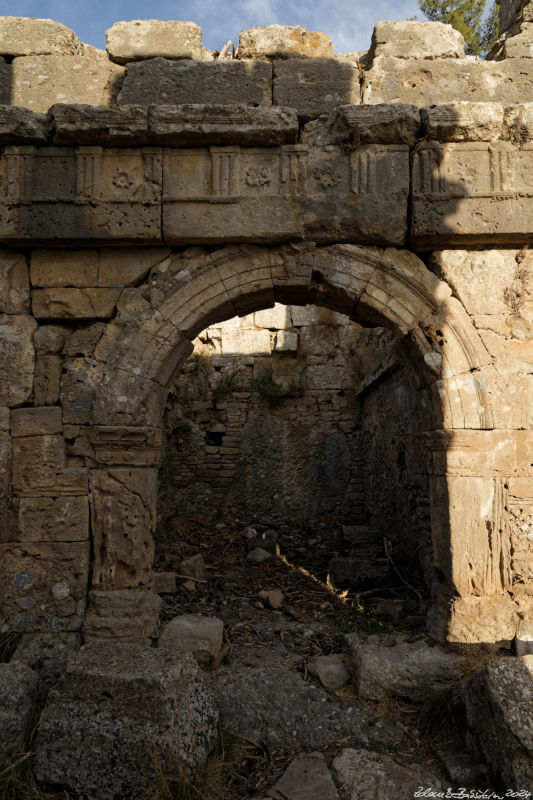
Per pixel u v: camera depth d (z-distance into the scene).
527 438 4.39
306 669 4.34
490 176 4.42
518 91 4.81
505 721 3.07
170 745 3.01
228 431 10.33
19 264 4.52
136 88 4.71
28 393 4.42
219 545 8.50
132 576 4.32
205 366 10.40
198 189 4.41
